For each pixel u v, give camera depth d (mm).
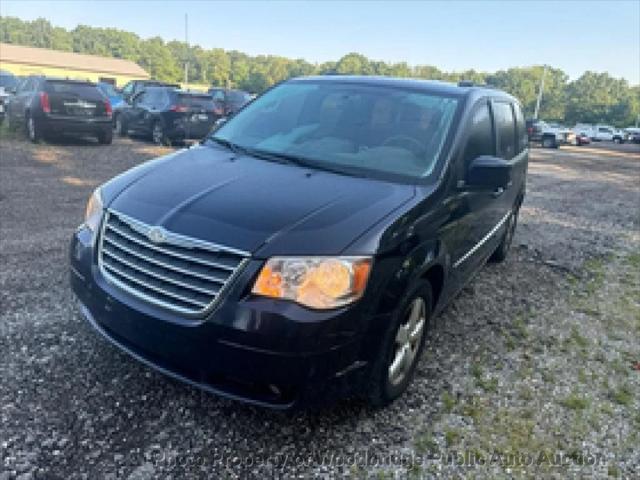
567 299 5328
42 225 6188
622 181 17734
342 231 2643
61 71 64250
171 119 14477
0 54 60938
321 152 3604
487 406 3301
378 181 3275
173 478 2504
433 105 3891
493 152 4406
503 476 2727
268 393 2631
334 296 2514
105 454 2605
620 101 101562
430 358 3816
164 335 2607
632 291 5762
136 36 103875
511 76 107312
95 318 3012
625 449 3023
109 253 2891
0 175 8797
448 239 3387
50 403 2934
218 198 2854
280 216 2697
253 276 2484
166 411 2963
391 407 3189
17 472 2430
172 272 2633
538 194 12547
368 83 4203
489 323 4543
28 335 3615
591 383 3707
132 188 3086
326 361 2525
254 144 3840
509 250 6961
